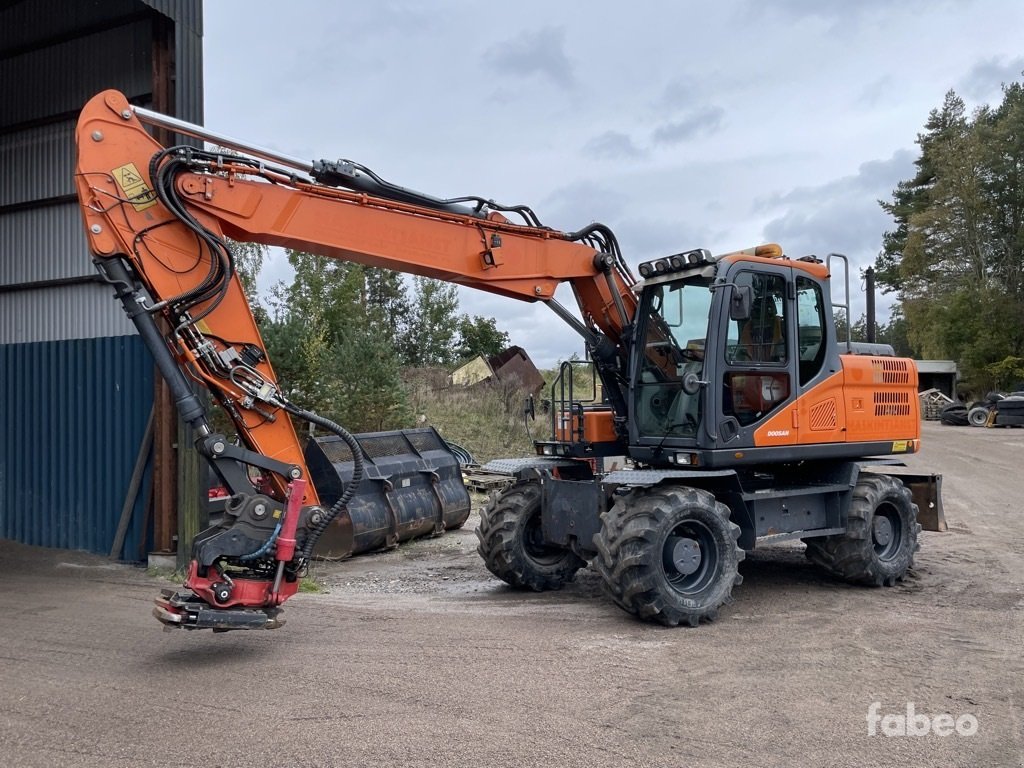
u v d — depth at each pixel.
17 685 4.72
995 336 42.44
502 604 7.04
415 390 20.42
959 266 47.34
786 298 7.14
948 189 47.62
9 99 10.34
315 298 21.02
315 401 13.50
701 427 6.67
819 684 4.83
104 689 4.64
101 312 9.62
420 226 6.22
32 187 10.17
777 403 7.07
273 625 5.10
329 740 3.91
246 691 4.59
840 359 7.59
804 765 3.72
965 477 16.33
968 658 5.37
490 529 7.56
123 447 9.18
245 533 5.09
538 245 6.88
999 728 4.18
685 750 3.86
